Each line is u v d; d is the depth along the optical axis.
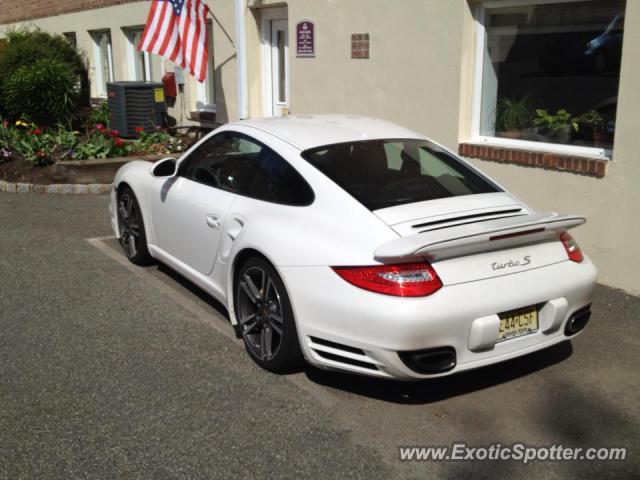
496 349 3.67
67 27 15.78
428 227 3.73
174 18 10.25
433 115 7.13
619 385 4.15
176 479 3.17
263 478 3.19
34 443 3.42
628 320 5.11
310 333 3.77
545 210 6.10
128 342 4.59
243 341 4.61
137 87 11.69
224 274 4.59
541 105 6.49
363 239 3.66
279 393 3.95
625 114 5.40
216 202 4.74
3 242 6.89
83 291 5.53
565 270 3.89
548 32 6.32
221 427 3.59
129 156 10.12
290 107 9.16
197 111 11.81
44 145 10.17
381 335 3.46
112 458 3.31
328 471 3.25
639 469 3.34
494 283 3.62
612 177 5.55
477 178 4.49
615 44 5.78
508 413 3.81
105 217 7.95
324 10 8.29
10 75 13.19
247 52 10.15
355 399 3.91
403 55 7.36
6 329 4.77
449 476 3.24
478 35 6.82
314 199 4.04
